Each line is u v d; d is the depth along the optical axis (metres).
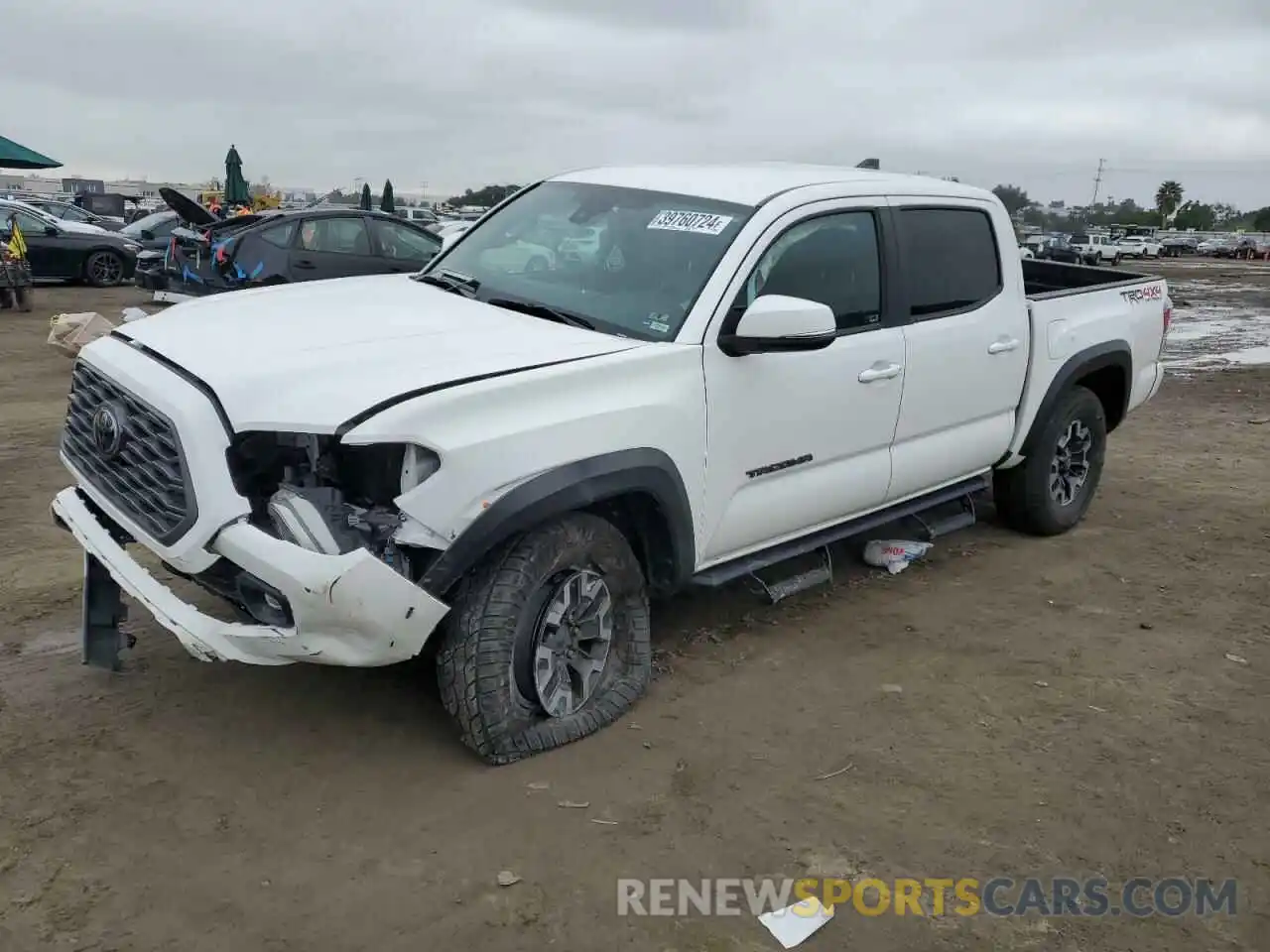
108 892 2.90
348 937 2.78
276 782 3.44
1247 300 26.02
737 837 3.26
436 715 3.89
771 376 4.11
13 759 3.49
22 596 4.78
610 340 3.79
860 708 4.11
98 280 18.28
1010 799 3.54
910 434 4.90
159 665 4.18
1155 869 3.22
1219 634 4.96
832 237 4.46
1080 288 6.20
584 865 3.10
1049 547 6.10
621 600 3.85
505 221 4.91
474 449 3.17
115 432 3.44
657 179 4.68
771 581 5.03
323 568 3.00
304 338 3.56
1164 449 8.80
